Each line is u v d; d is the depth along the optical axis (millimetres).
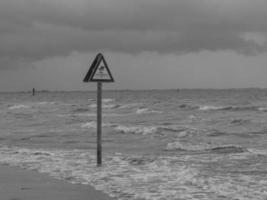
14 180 10594
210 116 40938
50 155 15984
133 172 11766
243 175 11297
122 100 98250
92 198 8555
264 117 38094
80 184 10031
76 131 28328
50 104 84125
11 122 38281
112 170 12133
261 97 100438
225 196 8688
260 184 9953
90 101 100812
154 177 10945
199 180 10484
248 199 8430
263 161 14078
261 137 23266
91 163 13617
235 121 33594
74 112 54719
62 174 11508
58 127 31812
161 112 50000
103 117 44062
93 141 22609
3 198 8602
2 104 89375
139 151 18172
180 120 37062
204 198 8516
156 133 25828
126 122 35969
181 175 11242
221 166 12984
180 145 19141
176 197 8609
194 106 57094
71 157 15320
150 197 8625
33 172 11875
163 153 17156
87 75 11836
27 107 71938
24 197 8672
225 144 20031
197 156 15633
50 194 8938
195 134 24891
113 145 20750
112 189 9430
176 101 82812
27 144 21500
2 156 15758
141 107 61500
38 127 32250
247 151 16953
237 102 72250
